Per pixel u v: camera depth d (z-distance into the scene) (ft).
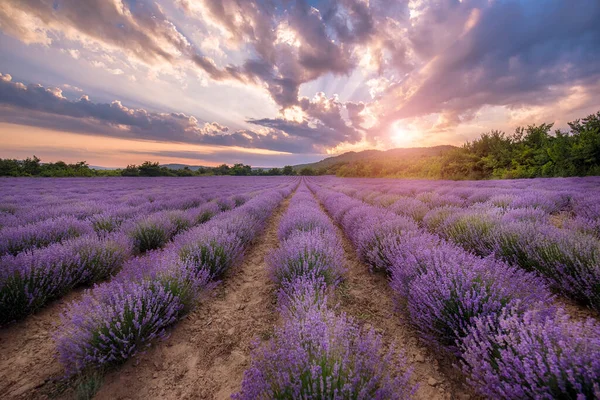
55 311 9.11
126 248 13.20
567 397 3.94
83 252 11.16
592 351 4.19
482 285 7.10
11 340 7.57
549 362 4.16
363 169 139.23
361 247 13.47
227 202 32.27
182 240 13.44
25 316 8.61
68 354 6.05
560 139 51.08
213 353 7.22
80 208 23.43
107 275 11.94
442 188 36.81
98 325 6.47
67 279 10.11
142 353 6.56
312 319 5.49
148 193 47.83
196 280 9.30
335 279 10.60
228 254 12.40
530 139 62.95
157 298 7.65
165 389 6.01
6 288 8.25
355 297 10.21
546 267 9.07
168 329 8.18
